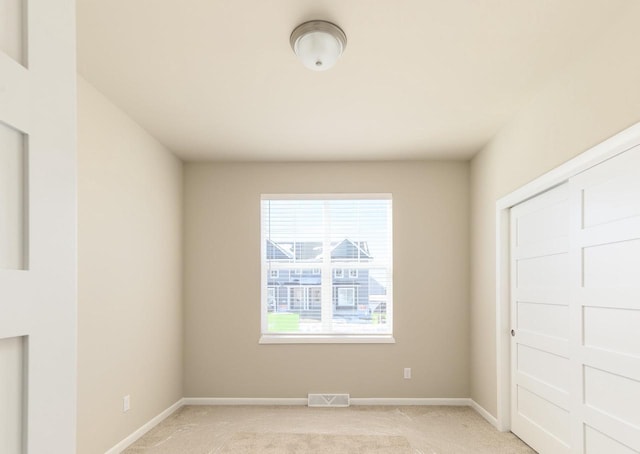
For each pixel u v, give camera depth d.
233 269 4.63
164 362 4.08
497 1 2.03
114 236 3.19
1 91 0.61
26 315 0.65
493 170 3.91
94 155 2.93
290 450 3.29
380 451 3.27
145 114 3.39
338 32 2.23
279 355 4.56
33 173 0.67
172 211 4.36
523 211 3.42
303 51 2.28
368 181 4.68
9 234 0.63
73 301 0.77
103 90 2.96
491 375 3.93
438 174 4.68
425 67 2.66
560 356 2.84
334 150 4.34
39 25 0.70
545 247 3.05
